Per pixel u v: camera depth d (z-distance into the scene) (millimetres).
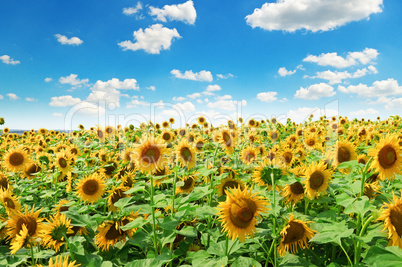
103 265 3158
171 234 3881
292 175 4281
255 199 3242
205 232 4570
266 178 4355
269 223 4270
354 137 9844
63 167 7027
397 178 5176
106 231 3934
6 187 5512
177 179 5512
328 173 4184
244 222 3232
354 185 4168
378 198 4527
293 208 4797
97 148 10648
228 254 3471
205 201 5777
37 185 6406
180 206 3982
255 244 3779
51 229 3643
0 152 9828
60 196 6883
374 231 3199
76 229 4082
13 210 4297
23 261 3596
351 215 4383
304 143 9344
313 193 4152
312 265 3473
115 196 5059
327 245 3967
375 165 3705
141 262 3008
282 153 6367
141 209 3975
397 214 2869
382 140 3674
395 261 2652
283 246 3549
